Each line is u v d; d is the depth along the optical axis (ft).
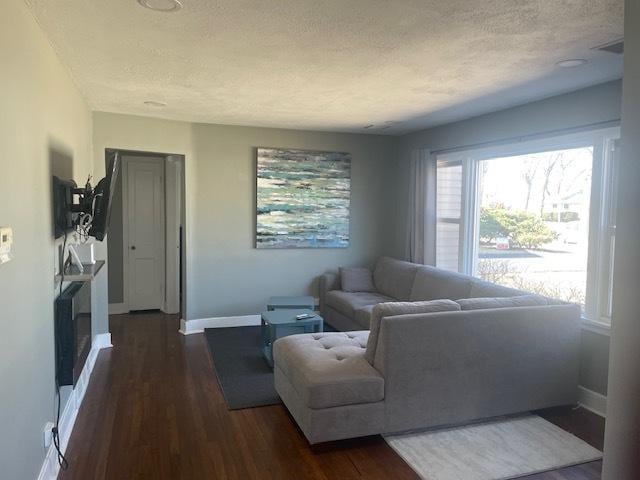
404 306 10.10
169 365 14.44
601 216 11.72
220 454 9.36
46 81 8.73
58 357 9.21
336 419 9.29
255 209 18.85
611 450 5.90
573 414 11.27
